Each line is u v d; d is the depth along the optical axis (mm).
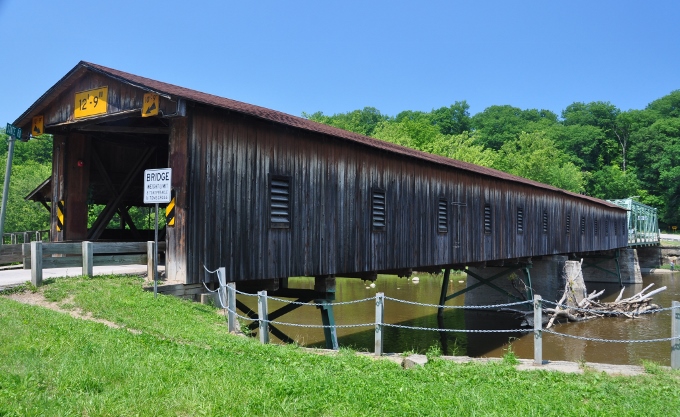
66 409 4371
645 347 16578
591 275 39312
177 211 9711
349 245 13383
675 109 85188
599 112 83938
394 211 15125
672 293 31641
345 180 13391
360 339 17844
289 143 11859
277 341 16234
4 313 7707
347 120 81000
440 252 17203
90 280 10031
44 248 9742
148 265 10461
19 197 31891
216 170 10164
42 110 11852
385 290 30594
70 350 6086
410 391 5633
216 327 8594
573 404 5391
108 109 10477
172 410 4566
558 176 56906
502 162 57688
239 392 5047
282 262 11492
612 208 35562
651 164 72375
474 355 15891
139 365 5672
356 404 5000
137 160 14820
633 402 5531
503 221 21359
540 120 90562
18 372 5219
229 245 10367
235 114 10484
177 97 9172
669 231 68688
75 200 12359
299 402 4934
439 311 21812
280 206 11531
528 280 23484
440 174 17453
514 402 5340
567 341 17609
